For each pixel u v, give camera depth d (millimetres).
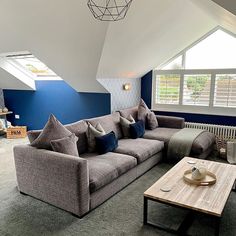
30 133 2881
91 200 2514
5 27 3539
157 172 3588
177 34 4090
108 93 4660
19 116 6301
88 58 3701
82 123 3438
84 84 4641
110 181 2732
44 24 3189
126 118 4316
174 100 5211
